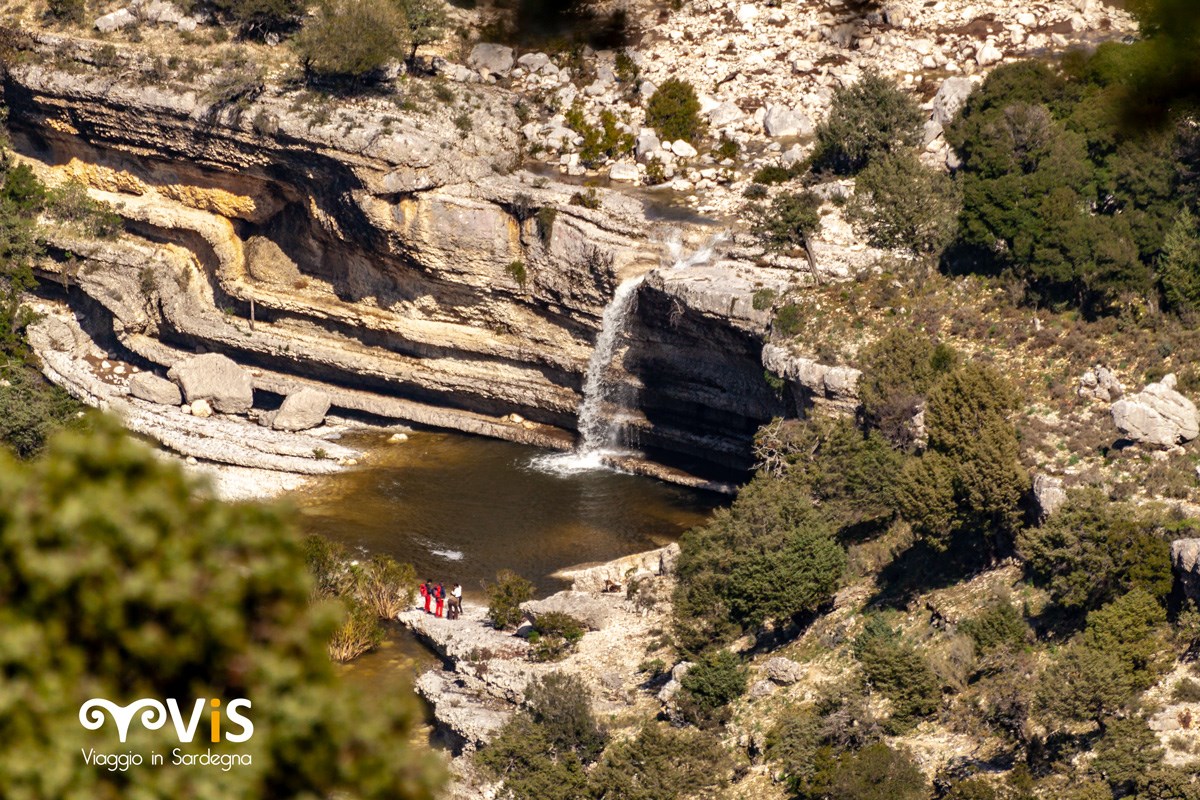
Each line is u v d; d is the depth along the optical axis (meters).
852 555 82.25
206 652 21.41
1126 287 92.00
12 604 20.86
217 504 22.03
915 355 91.88
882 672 68.94
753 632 79.62
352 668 83.06
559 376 116.00
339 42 117.56
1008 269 97.31
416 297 118.94
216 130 119.56
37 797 20.38
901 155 107.00
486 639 83.94
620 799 67.00
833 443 88.19
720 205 114.69
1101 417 83.69
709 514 103.81
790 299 101.00
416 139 114.31
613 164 121.50
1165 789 58.50
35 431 105.62
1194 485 76.25
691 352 108.31
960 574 77.19
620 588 90.50
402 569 90.69
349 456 114.38
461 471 112.19
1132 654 64.62
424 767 22.58
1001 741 64.88
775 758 67.94
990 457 75.69
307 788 21.80
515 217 114.62
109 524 21.19
